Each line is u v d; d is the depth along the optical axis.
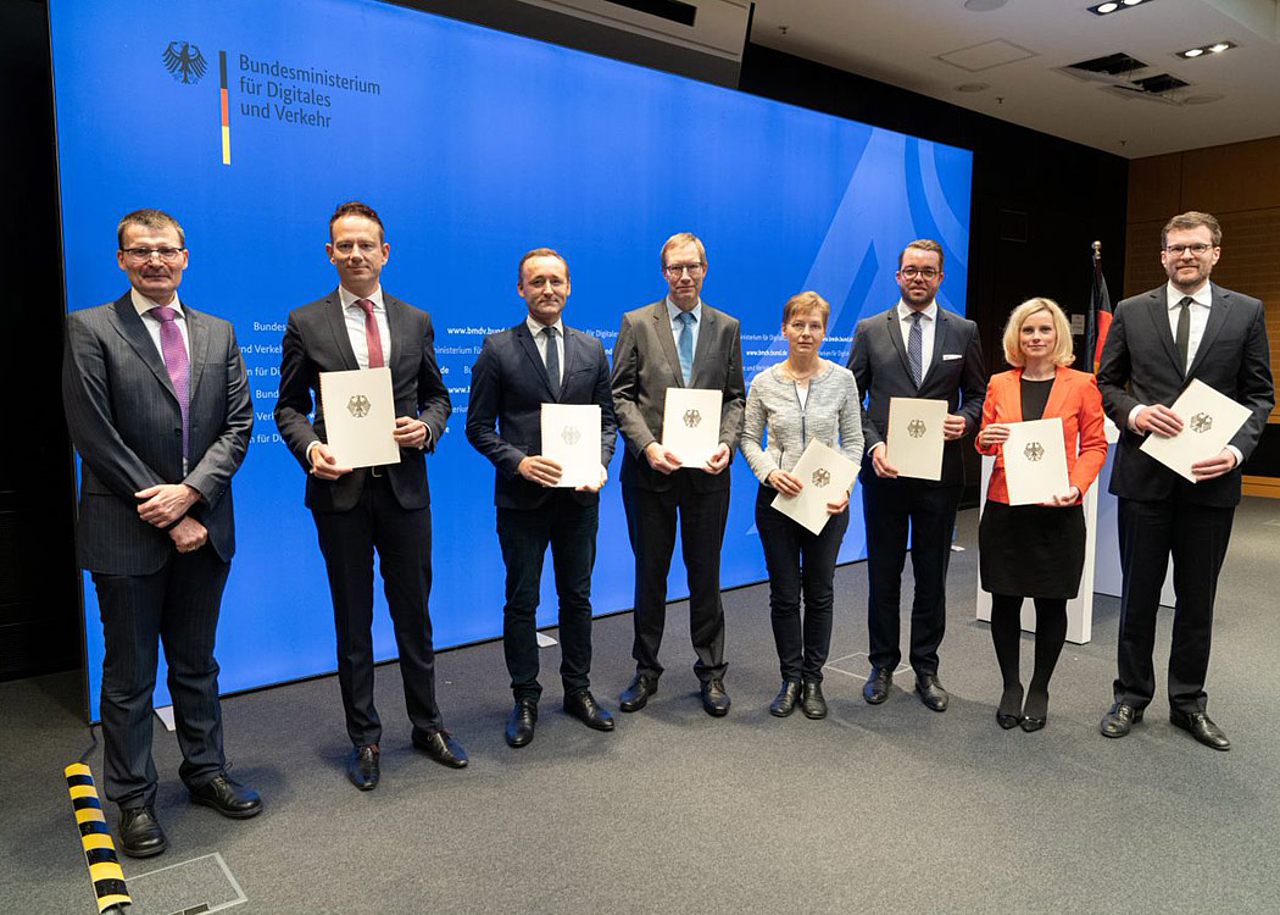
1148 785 2.43
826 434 2.80
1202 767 2.54
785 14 4.80
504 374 2.63
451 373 3.52
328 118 3.13
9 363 3.17
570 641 2.86
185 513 2.08
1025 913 1.85
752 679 3.26
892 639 3.05
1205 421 2.46
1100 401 2.67
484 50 3.49
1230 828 2.21
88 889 1.95
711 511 2.87
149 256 2.03
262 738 2.75
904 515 2.93
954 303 5.70
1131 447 2.67
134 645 2.08
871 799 2.35
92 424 1.98
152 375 2.05
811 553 2.88
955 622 4.03
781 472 2.76
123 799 2.09
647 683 3.00
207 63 2.87
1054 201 7.60
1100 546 4.53
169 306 2.12
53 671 3.35
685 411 2.72
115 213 2.75
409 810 2.29
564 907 1.87
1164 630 3.89
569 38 3.69
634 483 2.86
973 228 6.83
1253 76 5.85
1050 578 2.67
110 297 2.76
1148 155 8.26
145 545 2.05
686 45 4.05
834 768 2.53
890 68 5.68
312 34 3.07
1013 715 2.81
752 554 4.75
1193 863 2.05
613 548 4.13
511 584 2.72
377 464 2.30
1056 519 2.65
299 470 3.19
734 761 2.57
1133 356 2.63
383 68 3.24
